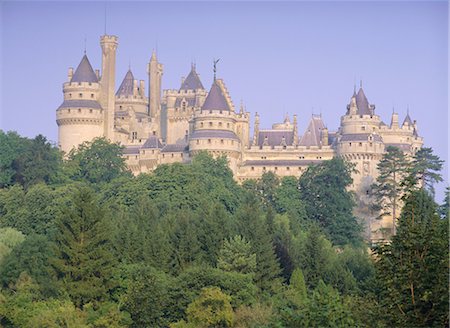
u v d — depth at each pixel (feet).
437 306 414.41
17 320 630.74
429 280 418.92
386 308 426.10
